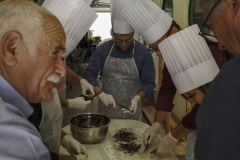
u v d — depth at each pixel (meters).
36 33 0.76
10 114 0.68
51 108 1.33
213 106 0.75
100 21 8.30
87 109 4.46
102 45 2.48
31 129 0.73
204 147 0.76
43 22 0.77
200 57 1.26
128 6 1.67
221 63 1.39
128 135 1.90
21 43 0.75
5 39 0.73
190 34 1.28
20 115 0.76
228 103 0.73
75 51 6.32
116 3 2.07
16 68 0.77
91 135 1.71
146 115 4.08
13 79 0.79
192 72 1.27
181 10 3.29
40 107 1.24
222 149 0.72
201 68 1.25
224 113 0.73
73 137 1.78
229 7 0.82
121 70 2.44
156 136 1.89
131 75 2.44
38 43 0.77
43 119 1.28
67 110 4.42
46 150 0.73
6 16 0.73
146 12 1.60
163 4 4.13
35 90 0.82
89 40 6.96
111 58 2.43
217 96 0.75
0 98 0.75
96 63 2.48
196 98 1.32
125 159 1.59
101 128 1.73
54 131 1.37
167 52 1.34
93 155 1.65
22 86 0.81
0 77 0.77
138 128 2.03
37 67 0.79
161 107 1.90
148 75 2.42
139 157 1.62
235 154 0.71
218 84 0.76
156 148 1.73
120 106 2.23
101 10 6.15
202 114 0.79
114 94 2.48
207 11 0.93
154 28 1.61
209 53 1.28
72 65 6.04
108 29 8.41
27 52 0.76
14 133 0.65
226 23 0.85
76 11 1.38
